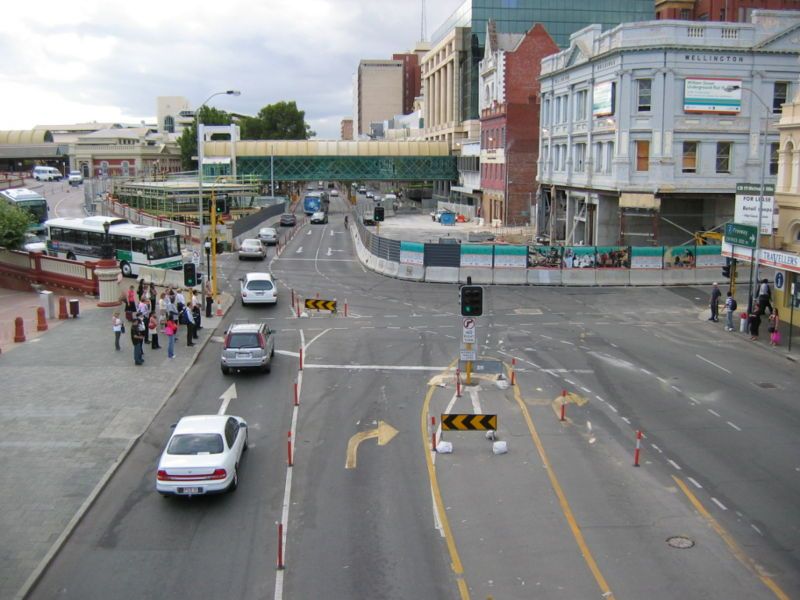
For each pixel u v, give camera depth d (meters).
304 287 49.66
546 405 25.44
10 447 21.39
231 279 52.50
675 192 54.38
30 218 52.38
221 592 14.30
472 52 114.50
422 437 22.50
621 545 15.95
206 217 80.75
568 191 66.69
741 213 38.88
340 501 18.20
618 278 51.03
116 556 15.65
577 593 14.11
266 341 29.27
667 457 20.92
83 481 19.19
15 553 15.61
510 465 20.36
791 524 16.94
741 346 34.03
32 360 30.42
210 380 28.39
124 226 52.38
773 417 24.30
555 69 68.00
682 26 53.06
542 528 16.73
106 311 40.59
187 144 152.50
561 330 37.06
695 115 53.97
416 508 17.80
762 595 14.01
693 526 16.83
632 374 29.28
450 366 30.38
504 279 51.34
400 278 53.28
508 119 85.12
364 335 35.81
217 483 17.75
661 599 13.87
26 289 48.59
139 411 24.55
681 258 51.41
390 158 116.19
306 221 99.62
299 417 24.27
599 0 116.44
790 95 54.34
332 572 14.97
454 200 118.19
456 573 14.89
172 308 35.09
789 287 37.94
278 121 163.38
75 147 151.50
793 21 53.75
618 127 55.03
